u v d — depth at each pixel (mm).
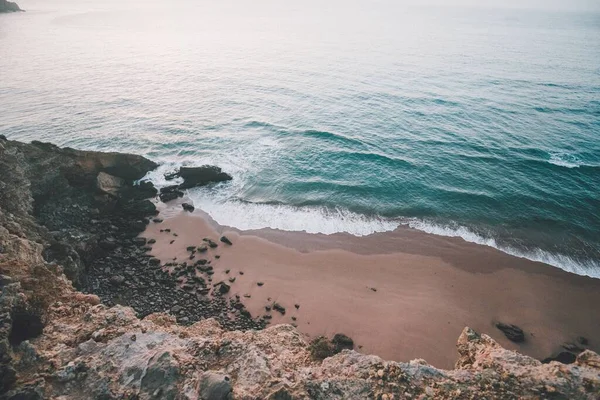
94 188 29578
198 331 14094
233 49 95125
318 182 33938
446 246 26156
